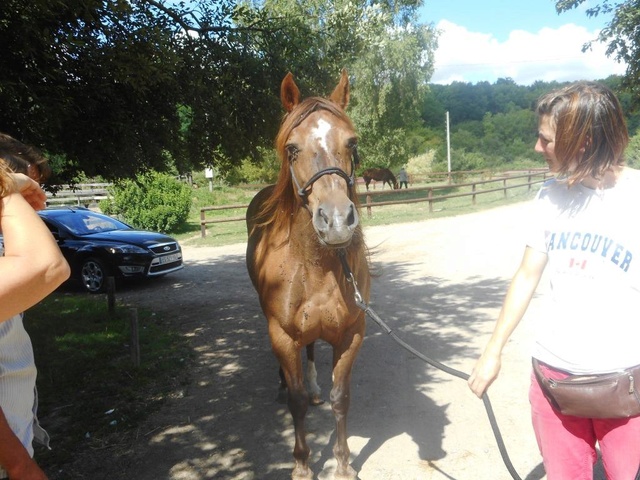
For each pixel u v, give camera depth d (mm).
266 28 6035
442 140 74062
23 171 1488
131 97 5055
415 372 4508
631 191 1615
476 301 6797
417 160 44469
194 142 6066
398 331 5730
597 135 1576
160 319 6816
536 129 1760
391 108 25766
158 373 4781
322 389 4305
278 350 2816
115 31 4559
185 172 6195
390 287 7859
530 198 20578
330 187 2436
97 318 6836
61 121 4328
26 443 1409
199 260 11641
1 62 3684
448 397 3957
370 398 4027
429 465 3066
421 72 25594
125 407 4051
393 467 3064
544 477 2896
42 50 3799
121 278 8656
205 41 5676
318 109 2641
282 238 2754
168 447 3461
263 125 5980
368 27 6172
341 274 2680
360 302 2521
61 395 4316
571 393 1606
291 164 2629
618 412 1556
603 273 1602
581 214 1656
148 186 17188
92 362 5074
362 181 34781
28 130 4113
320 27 6668
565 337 1663
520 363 4484
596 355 1607
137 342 4891
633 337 1589
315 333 2750
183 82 5406
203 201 24297
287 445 3426
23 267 1113
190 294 8320
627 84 9875
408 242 11789
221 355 5289
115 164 5227
